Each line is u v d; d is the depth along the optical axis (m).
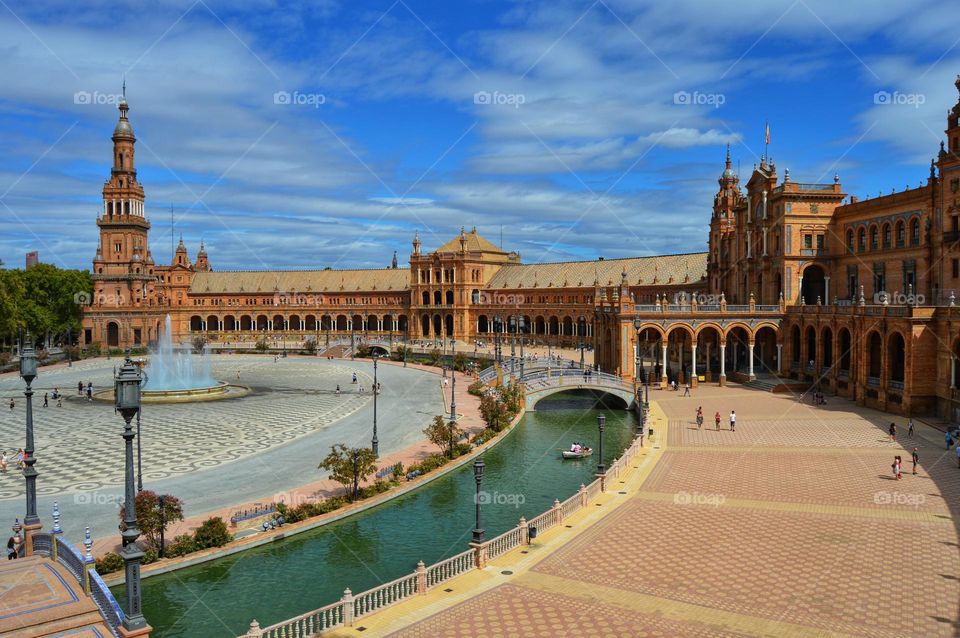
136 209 190.38
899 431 64.75
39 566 28.36
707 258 142.88
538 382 91.62
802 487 47.53
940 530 38.69
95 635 23.25
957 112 76.62
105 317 183.88
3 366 132.75
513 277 185.00
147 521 37.28
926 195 82.00
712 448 59.94
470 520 46.84
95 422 79.38
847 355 89.31
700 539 37.75
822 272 104.12
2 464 56.91
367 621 28.73
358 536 43.81
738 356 114.75
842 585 31.53
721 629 27.50
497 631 27.64
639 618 28.56
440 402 93.12
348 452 50.50
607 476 48.69
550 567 34.19
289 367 141.12
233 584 36.94
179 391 97.69
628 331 100.12
